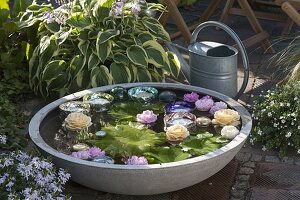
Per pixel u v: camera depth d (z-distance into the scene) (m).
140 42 2.70
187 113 2.24
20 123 2.55
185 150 2.03
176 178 1.90
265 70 3.10
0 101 2.63
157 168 1.85
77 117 2.15
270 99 2.43
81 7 2.79
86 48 2.64
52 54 2.67
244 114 2.21
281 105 2.34
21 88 2.77
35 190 1.76
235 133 2.09
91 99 2.31
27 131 2.50
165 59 2.71
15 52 2.87
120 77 2.59
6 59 2.79
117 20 2.74
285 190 2.12
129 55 2.63
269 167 2.25
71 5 2.79
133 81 2.62
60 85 2.63
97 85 2.56
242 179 2.18
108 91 2.41
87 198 2.07
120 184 1.90
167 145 2.09
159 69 2.71
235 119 2.18
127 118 2.24
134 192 1.95
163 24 3.11
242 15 3.66
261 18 3.64
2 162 1.85
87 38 2.68
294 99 2.35
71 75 2.62
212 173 2.00
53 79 2.62
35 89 2.74
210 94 2.37
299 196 2.08
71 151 2.04
